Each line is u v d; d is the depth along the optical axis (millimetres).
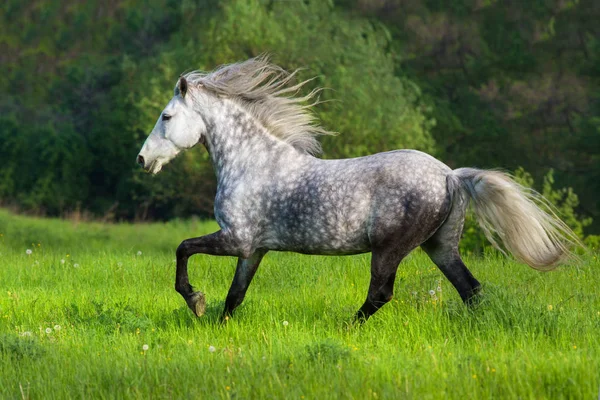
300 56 60406
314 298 19344
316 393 11422
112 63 115062
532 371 11898
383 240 15461
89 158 100875
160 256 32094
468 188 15742
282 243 16391
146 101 61969
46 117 110000
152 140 17109
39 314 18578
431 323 15703
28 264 28016
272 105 16906
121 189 98875
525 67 91688
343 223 15617
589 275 20734
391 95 63562
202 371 12672
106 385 12602
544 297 18188
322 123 58000
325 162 16266
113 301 19891
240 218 16422
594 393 10961
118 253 33500
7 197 100375
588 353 13336
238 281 17234
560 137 86125
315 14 66438
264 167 16469
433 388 11422
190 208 83625
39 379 12664
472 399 11016
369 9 94688
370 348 14328
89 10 135250
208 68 60875
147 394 11930
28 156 102938
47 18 136750
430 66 92438
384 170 15578
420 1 95688
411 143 60625
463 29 92812
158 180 69250
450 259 16266
